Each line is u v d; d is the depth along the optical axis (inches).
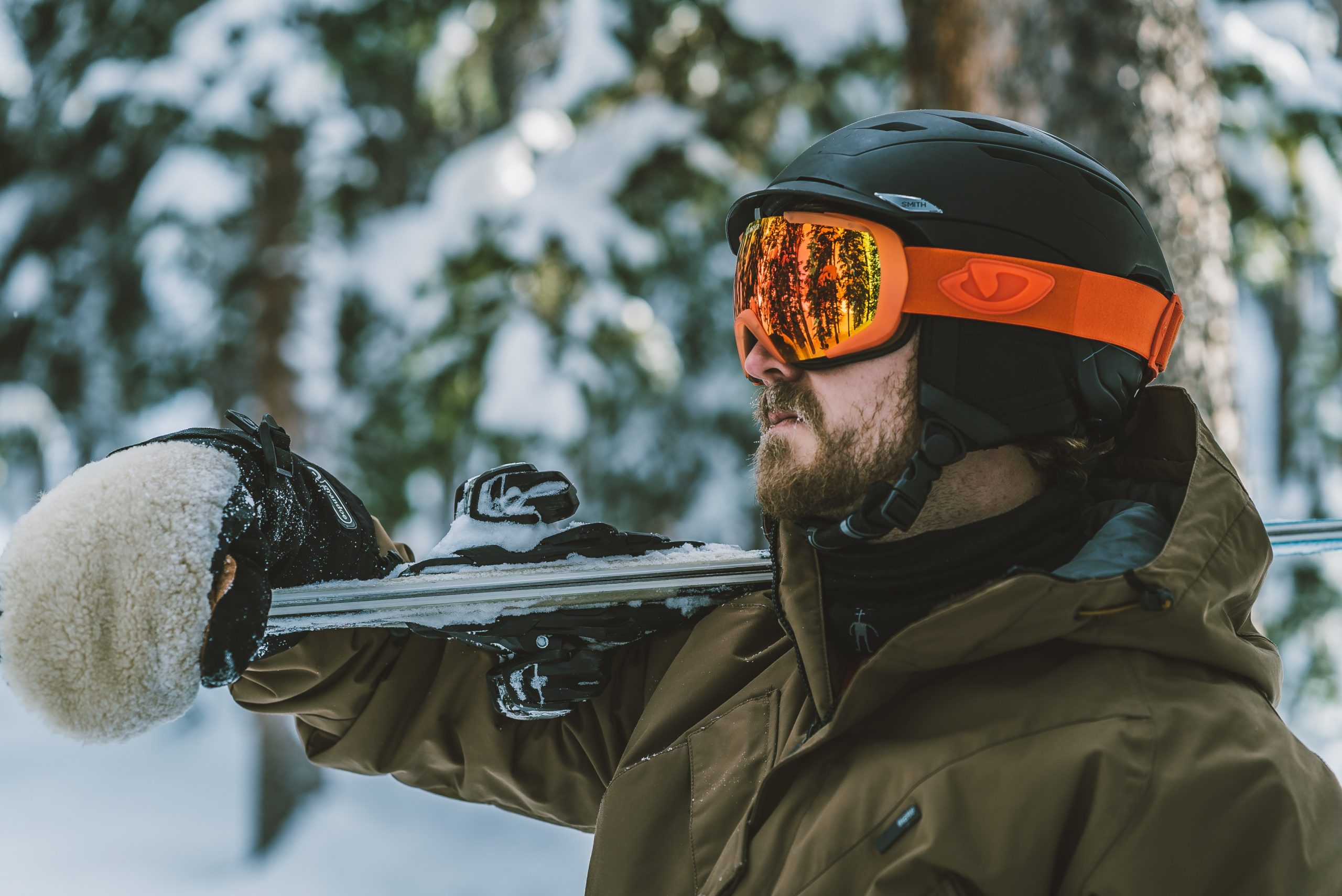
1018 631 36.0
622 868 43.0
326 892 284.8
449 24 235.5
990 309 40.0
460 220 201.6
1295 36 165.2
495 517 47.8
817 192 41.6
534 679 46.2
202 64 252.2
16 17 283.7
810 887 35.9
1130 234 42.5
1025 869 33.2
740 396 241.4
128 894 280.8
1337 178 164.6
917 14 110.1
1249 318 282.7
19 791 347.6
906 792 35.6
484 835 315.6
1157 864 32.0
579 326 200.8
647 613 48.1
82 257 278.7
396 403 243.8
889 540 42.2
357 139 256.1
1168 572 35.8
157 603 36.8
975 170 41.1
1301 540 48.6
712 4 194.7
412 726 50.6
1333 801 34.5
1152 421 44.9
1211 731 33.8
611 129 205.0
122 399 282.4
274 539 40.9
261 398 260.8
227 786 355.9
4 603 37.1
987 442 40.3
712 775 42.9
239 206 254.1
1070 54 99.0
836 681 42.1
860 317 40.6
